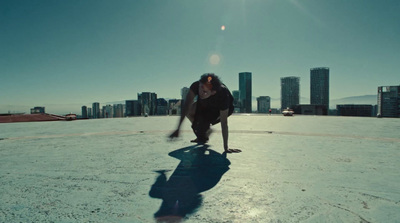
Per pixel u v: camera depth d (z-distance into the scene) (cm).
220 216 133
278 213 136
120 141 456
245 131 627
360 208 142
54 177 214
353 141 437
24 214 137
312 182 193
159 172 228
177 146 390
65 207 148
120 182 198
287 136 518
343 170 231
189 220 128
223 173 222
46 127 852
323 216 132
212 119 383
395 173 220
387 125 898
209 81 307
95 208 146
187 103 322
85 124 1020
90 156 310
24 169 244
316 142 425
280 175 214
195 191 174
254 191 173
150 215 135
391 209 141
